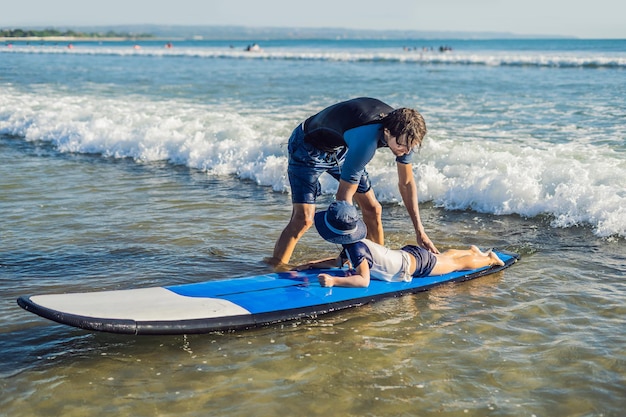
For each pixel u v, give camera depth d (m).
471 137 10.91
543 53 46.94
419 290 5.40
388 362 4.20
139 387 3.90
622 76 23.52
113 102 16.61
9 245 6.60
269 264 6.07
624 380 3.91
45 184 9.37
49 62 40.94
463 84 21.59
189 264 6.09
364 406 3.68
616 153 9.16
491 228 7.27
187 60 43.75
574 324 4.74
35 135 13.36
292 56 44.16
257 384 3.93
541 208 7.57
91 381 3.96
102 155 11.70
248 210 8.07
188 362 4.21
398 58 39.50
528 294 5.34
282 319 4.79
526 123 12.40
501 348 4.38
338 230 5.05
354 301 5.08
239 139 11.05
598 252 6.38
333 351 4.37
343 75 27.05
